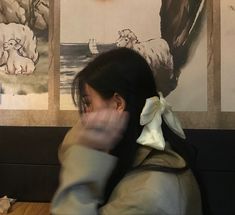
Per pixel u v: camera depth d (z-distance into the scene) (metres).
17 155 1.47
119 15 1.45
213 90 1.40
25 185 1.47
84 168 0.66
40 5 1.48
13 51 1.50
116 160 0.70
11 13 1.49
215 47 1.40
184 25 1.41
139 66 0.74
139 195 0.65
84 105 0.76
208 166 1.36
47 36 1.48
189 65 1.41
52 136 1.46
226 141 1.36
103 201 0.69
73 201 0.65
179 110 1.42
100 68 0.73
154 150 0.72
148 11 1.43
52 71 1.48
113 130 0.70
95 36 1.46
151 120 0.74
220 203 1.36
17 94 1.50
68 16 1.47
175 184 0.68
